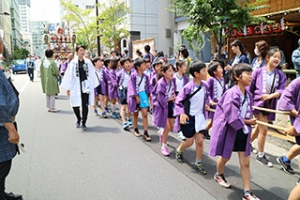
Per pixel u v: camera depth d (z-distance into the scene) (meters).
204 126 3.86
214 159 4.47
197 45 15.52
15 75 27.75
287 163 3.93
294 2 7.41
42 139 5.53
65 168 4.07
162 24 21.95
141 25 21.34
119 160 4.39
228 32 8.38
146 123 5.46
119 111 8.48
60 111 8.61
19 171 3.98
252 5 6.72
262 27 8.84
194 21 6.57
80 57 6.25
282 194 3.31
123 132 6.08
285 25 9.69
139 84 5.40
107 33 17.91
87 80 6.27
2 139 2.60
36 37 126.75
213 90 5.11
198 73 3.72
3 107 2.39
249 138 3.16
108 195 3.27
